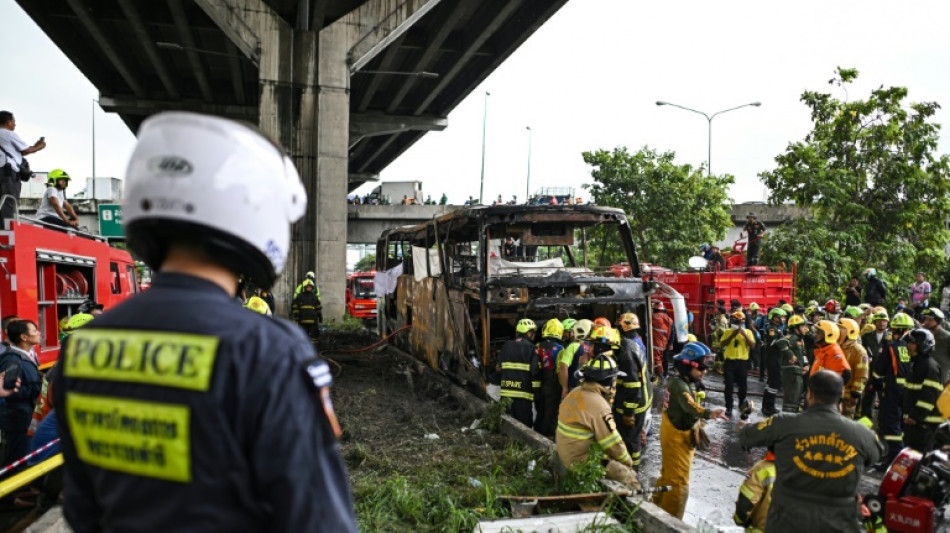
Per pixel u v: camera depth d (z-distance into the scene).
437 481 6.23
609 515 5.08
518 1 27.19
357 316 26.61
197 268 1.40
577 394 5.93
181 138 1.38
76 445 1.39
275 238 1.48
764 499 4.66
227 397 1.26
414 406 10.20
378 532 5.09
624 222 9.77
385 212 45.38
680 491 5.73
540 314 10.21
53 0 29.95
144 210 1.37
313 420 1.30
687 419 5.67
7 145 9.33
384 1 25.30
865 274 16.78
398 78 40.06
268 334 1.34
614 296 9.30
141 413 1.28
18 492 5.81
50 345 8.62
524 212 9.45
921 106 21.62
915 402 7.64
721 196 29.56
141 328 1.34
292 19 29.59
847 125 21.98
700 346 5.70
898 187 21.77
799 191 22.05
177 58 37.56
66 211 10.59
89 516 1.43
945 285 17.73
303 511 1.23
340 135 24.98
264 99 24.62
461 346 10.34
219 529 1.23
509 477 6.42
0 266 7.62
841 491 3.92
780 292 17.88
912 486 3.90
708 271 18.81
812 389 4.11
